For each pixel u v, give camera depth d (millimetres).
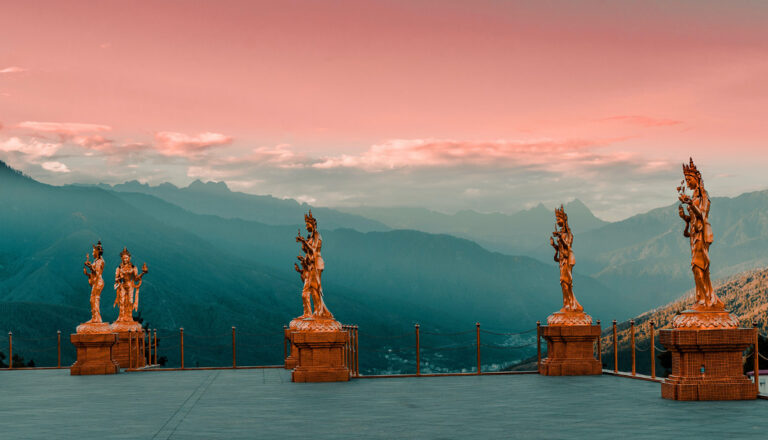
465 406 17328
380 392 20781
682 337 17938
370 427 14172
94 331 29422
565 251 25984
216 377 26906
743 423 14164
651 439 12453
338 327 24734
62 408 17938
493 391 20672
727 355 18078
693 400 17875
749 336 17969
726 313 18125
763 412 15664
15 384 25031
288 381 24781
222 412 16672
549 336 25703
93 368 29422
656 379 22422
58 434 13859
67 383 25297
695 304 18531
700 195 18250
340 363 24656
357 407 17344
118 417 16125
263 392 21109
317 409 17016
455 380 24375
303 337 24344
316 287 24844
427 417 15508
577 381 23297
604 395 19234
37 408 18016
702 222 18234
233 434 13492
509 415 15664
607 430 13477
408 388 21875
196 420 15430
